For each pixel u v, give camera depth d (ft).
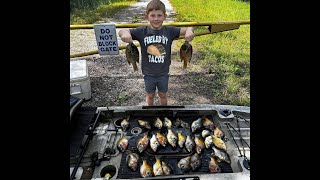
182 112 9.86
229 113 9.73
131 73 21.53
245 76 21.13
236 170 7.50
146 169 7.31
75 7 45.14
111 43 11.76
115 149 8.18
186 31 10.85
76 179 7.13
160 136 8.55
